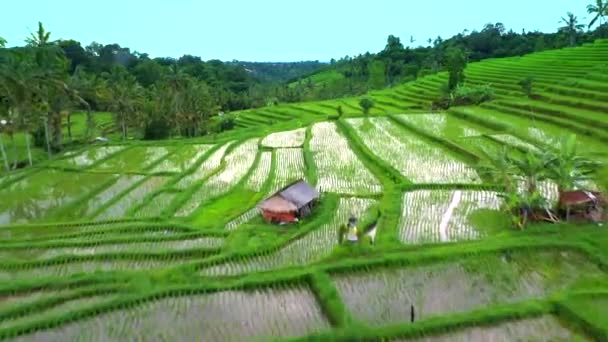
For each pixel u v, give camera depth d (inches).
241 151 1567.4
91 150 1705.2
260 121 2864.2
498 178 986.7
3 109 1494.8
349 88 4045.3
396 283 624.7
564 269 645.3
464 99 2266.2
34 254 793.6
